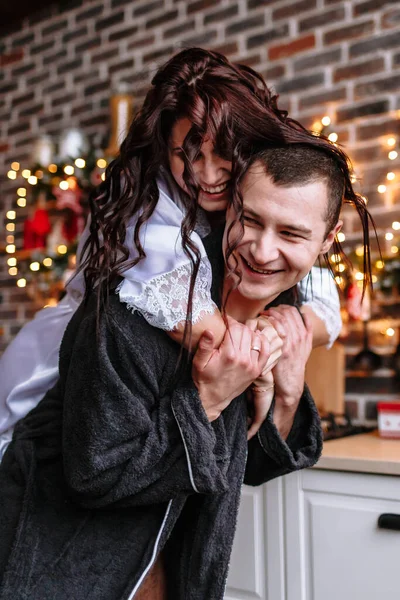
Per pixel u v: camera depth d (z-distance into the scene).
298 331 0.98
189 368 0.85
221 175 0.83
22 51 2.99
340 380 1.87
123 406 0.80
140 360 0.82
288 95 2.20
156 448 0.81
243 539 1.50
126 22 2.66
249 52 2.31
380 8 2.06
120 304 0.84
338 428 1.75
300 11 2.21
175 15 2.52
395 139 1.98
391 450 1.45
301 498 1.43
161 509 0.90
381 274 1.85
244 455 0.94
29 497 0.87
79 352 0.84
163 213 0.87
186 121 0.85
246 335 0.84
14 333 2.80
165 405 0.83
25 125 2.93
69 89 2.80
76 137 2.51
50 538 0.86
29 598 0.82
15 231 2.88
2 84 3.04
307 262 0.81
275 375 0.96
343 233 2.01
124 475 0.81
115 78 2.66
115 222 0.85
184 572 0.96
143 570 0.87
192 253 0.83
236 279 0.84
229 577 1.50
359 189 2.01
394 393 1.90
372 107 2.03
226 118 0.81
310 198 0.78
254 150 0.82
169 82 0.88
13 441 0.94
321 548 1.39
